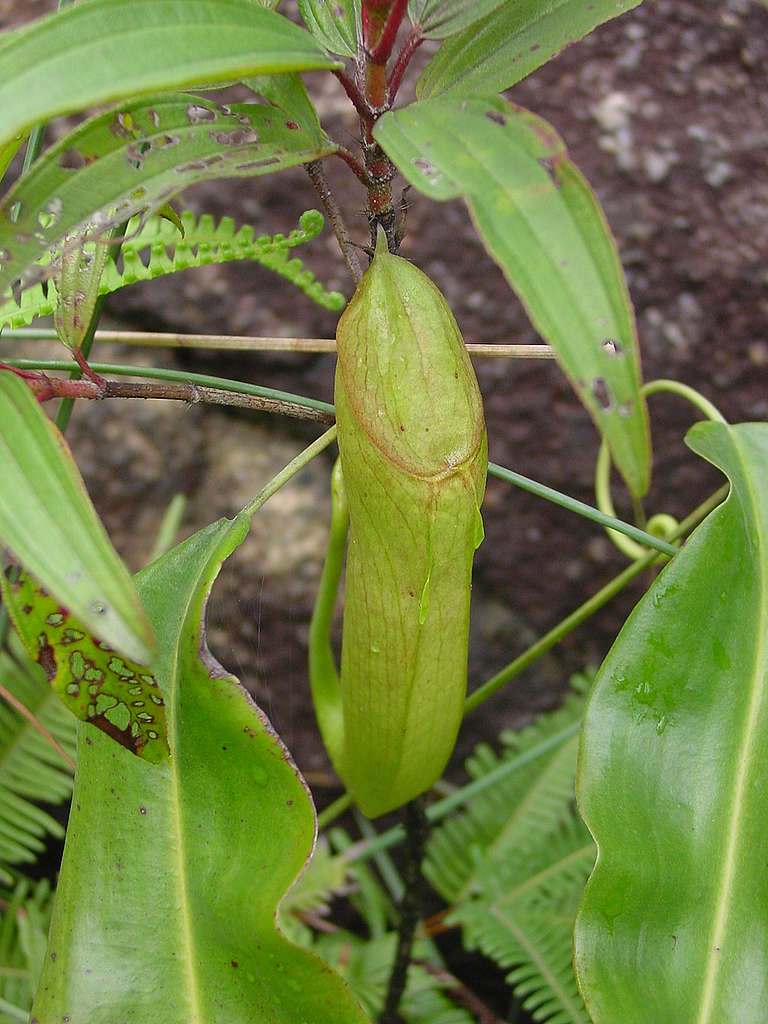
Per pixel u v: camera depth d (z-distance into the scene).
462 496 0.34
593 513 0.39
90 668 0.31
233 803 0.34
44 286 0.39
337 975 0.33
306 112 0.31
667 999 0.32
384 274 0.34
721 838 0.33
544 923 0.56
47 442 0.28
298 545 0.69
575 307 0.25
